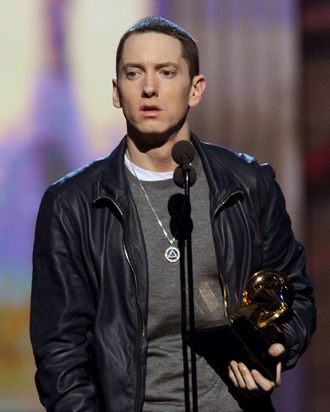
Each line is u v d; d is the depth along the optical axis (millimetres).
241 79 23828
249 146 23953
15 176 23500
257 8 23703
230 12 23719
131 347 12422
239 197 12930
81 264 12797
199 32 23672
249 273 12773
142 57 12445
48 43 23359
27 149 23453
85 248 12758
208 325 12234
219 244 12648
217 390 12438
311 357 23844
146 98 12438
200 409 12398
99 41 23375
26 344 23547
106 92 23438
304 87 23859
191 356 12305
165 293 12484
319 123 23828
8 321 23547
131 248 12547
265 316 12172
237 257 12711
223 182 12859
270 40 23781
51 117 23438
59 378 12555
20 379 23547
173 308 12492
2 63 23344
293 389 23859
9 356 23547
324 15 23688
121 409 12312
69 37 23359
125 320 12484
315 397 23828
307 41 23734
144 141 12727
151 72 12453
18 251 23562
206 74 23812
